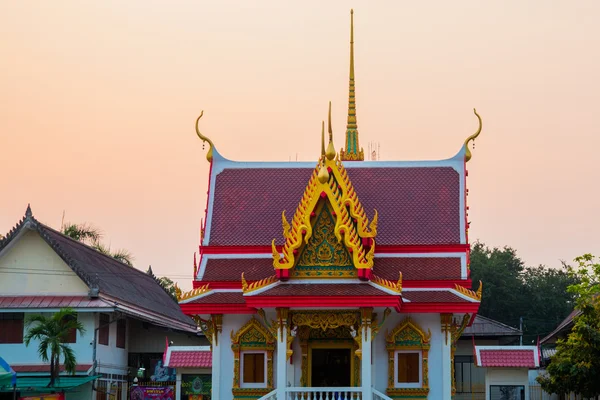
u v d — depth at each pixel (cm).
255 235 3944
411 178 4072
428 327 3634
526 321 9669
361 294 3344
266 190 4097
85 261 5884
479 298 3566
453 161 4094
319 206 3491
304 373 3612
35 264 5450
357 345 3628
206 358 5066
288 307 3384
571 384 4384
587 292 4409
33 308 5250
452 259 3797
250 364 3678
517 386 4928
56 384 4881
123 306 5519
